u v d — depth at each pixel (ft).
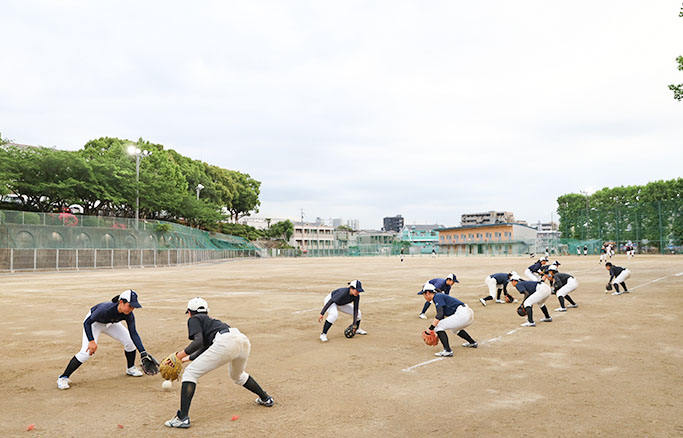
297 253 370.94
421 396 18.19
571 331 31.96
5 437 14.29
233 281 83.46
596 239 240.32
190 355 15.62
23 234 129.18
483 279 80.28
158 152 216.13
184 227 201.77
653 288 58.85
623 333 30.94
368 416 15.94
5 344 29.04
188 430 14.75
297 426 15.03
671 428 14.55
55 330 33.99
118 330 21.40
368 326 35.32
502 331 32.37
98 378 21.33
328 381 20.47
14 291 65.92
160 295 58.59
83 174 155.94
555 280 41.93
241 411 16.58
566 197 290.35
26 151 152.76
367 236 459.73
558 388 19.04
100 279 92.68
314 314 41.70
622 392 18.39
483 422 15.25
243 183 376.48
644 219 218.59
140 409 16.94
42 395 18.69
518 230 328.49
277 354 25.91
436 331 25.38
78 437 14.25
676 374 20.95
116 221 157.48
